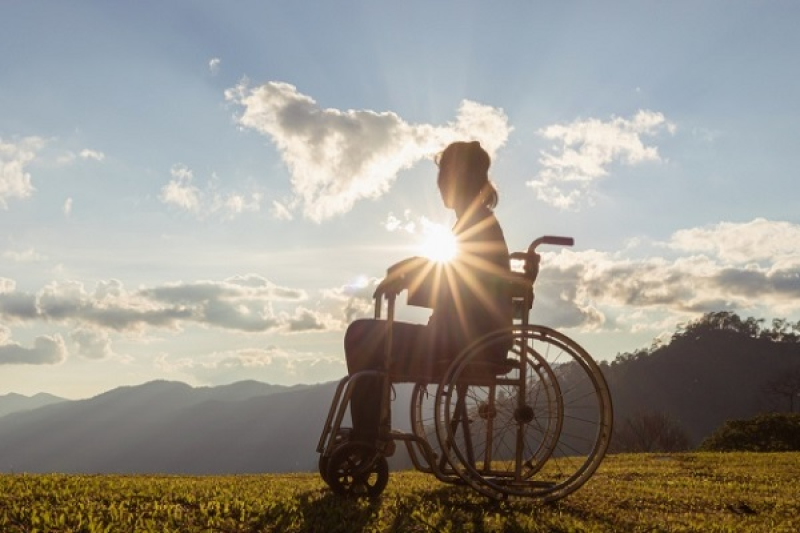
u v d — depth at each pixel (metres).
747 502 6.21
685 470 9.90
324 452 5.25
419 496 5.38
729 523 5.04
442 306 5.19
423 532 4.18
